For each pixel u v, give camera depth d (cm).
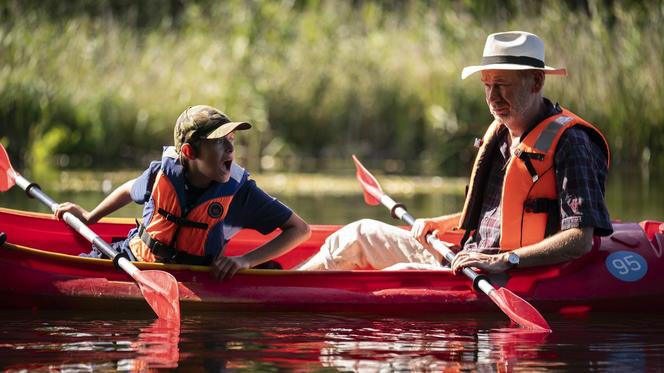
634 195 2311
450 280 1169
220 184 1122
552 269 1178
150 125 3316
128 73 3388
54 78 3178
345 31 3769
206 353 918
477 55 3266
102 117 3247
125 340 970
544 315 1155
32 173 2758
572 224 1096
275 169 3111
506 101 1135
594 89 2841
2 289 1124
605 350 959
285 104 3456
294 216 1159
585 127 1141
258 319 1096
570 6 3136
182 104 3350
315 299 1145
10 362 872
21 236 1359
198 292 1123
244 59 3516
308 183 2683
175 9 4419
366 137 3472
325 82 3484
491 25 3284
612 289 1178
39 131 3089
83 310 1126
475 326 1083
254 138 3409
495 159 1191
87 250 1384
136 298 1121
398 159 3441
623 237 1230
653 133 2831
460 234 1407
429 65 3381
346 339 998
